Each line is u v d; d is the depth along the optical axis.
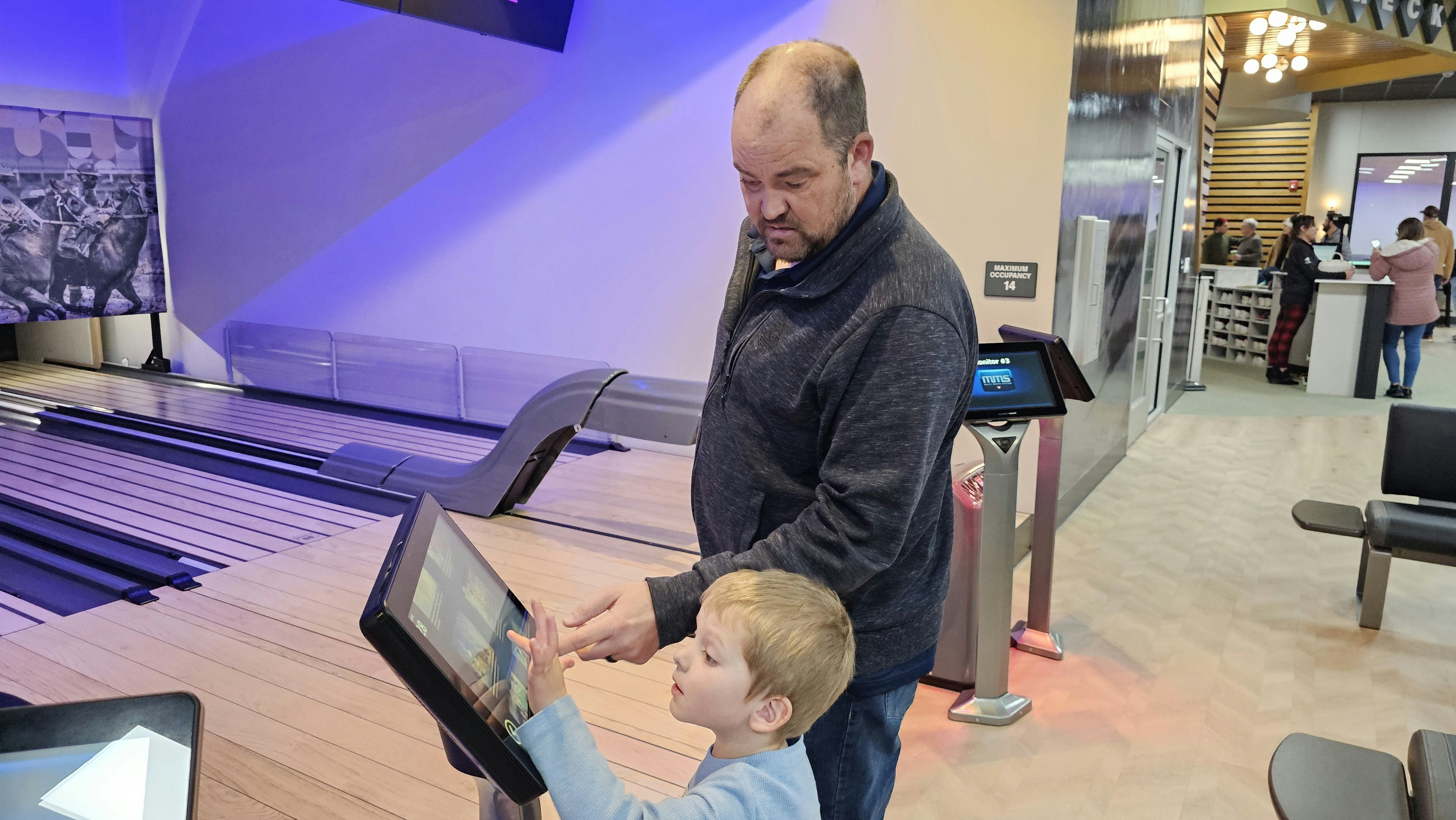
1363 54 10.98
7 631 3.38
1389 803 1.79
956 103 4.70
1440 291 14.58
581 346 6.46
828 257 1.28
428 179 6.86
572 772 0.96
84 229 7.80
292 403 7.54
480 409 6.87
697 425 4.33
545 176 6.36
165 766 0.74
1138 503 5.43
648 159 5.95
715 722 1.13
